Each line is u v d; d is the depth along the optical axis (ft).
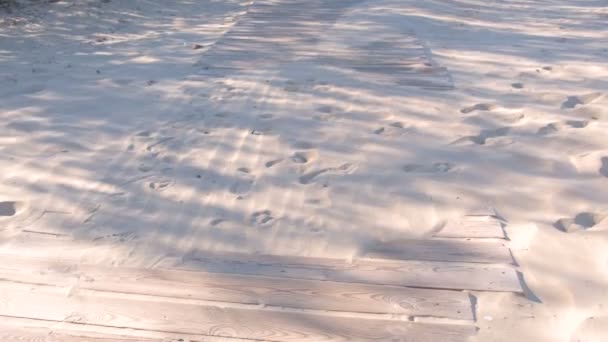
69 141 15.74
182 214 12.46
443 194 12.82
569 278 10.10
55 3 30.55
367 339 9.02
